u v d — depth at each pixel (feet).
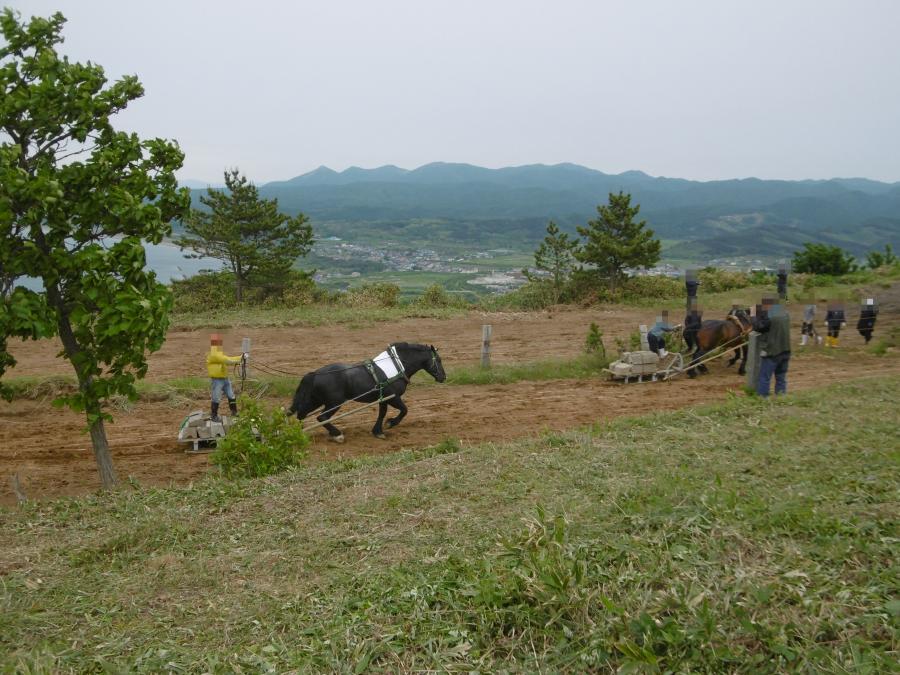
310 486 27.02
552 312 96.02
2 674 14.57
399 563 19.04
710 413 33.50
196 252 107.86
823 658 12.60
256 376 52.70
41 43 26.13
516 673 13.67
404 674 14.11
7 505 30.40
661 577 15.92
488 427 41.88
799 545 16.90
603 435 31.04
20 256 25.38
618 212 111.04
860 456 23.80
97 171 26.16
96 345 28.09
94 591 18.83
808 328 67.97
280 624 16.44
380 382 39.70
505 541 18.04
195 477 33.73
